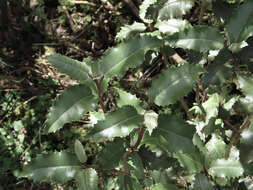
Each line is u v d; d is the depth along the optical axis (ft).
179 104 3.74
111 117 1.39
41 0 4.85
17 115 3.99
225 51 1.77
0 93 4.14
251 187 1.81
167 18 1.84
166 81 1.38
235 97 2.20
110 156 1.51
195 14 4.11
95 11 4.75
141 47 1.41
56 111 1.39
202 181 1.58
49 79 4.23
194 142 1.68
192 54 2.03
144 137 1.55
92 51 4.58
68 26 4.80
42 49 4.61
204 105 2.14
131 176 1.50
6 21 4.61
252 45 1.71
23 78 4.28
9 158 3.62
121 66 1.41
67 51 4.61
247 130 1.40
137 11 4.32
